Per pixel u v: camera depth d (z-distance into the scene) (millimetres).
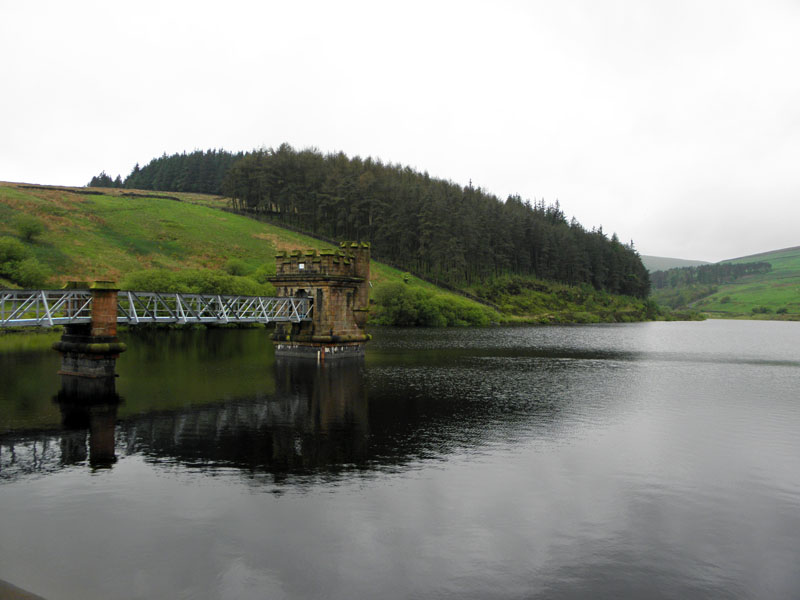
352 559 13641
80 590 12055
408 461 21219
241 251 124750
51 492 17406
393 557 13789
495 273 168875
